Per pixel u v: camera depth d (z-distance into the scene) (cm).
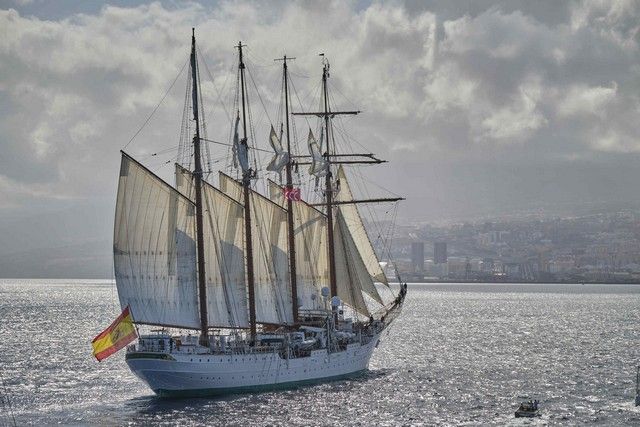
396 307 18938
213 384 14300
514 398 14938
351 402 14075
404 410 13588
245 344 14788
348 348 16650
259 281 15912
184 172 14750
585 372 18438
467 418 13150
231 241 15138
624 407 14175
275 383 15050
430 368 18875
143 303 14112
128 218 14000
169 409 13288
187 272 14500
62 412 13150
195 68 14675
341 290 17625
